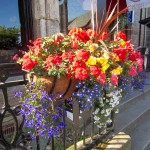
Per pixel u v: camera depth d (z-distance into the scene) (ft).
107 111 7.79
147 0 19.77
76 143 8.38
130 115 13.35
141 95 16.56
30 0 15.10
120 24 24.30
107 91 7.50
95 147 8.60
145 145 10.91
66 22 18.01
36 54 6.26
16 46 15.70
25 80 6.61
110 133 9.51
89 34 7.26
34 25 15.31
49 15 15.56
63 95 6.73
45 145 8.41
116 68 6.70
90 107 7.54
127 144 9.16
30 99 6.03
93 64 6.17
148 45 33.55
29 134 7.12
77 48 6.66
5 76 6.15
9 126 10.97
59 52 6.56
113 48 7.14
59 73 5.92
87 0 20.70
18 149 7.38
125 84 7.91
